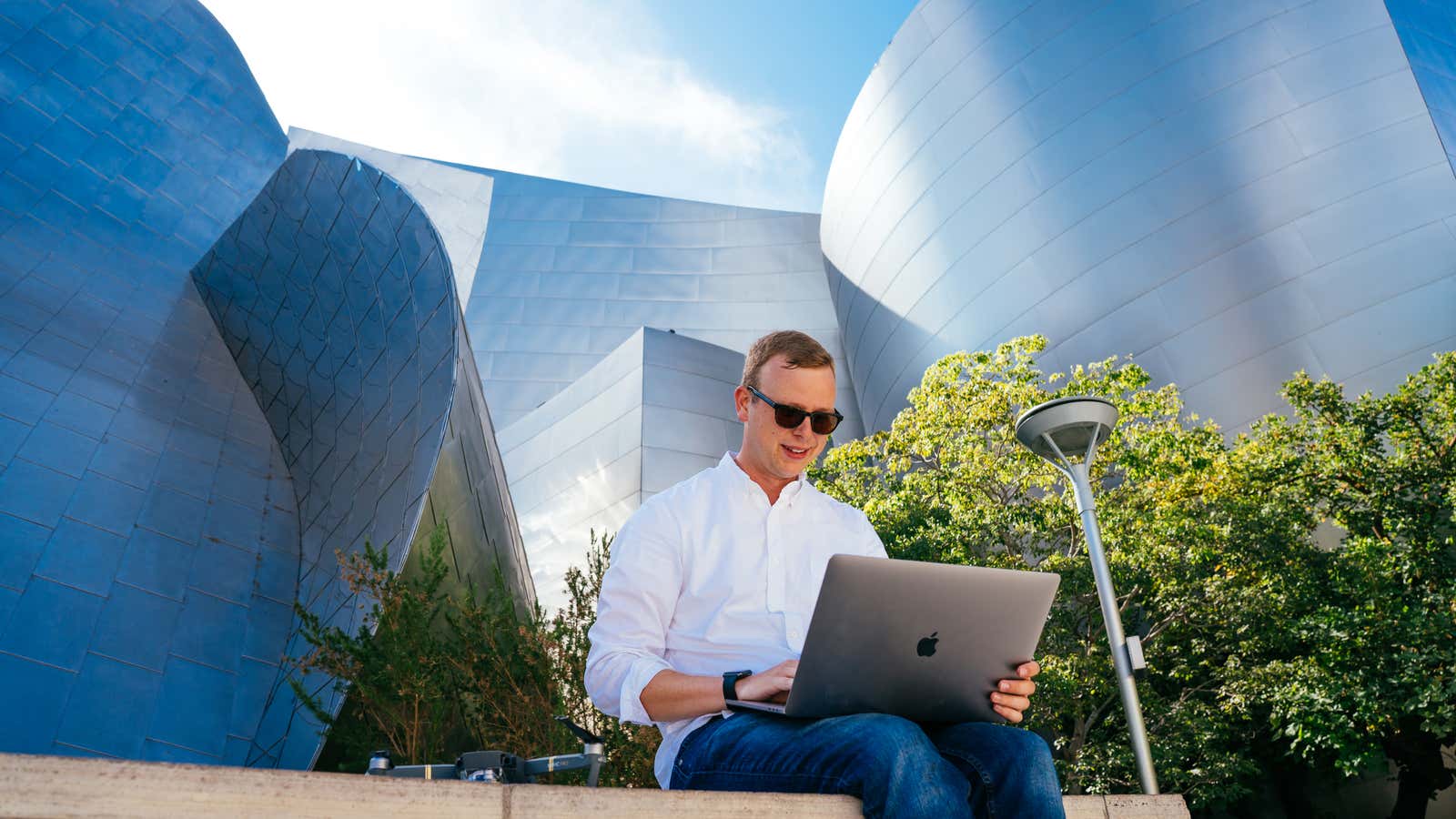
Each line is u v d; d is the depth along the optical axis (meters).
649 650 2.38
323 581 16.09
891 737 1.94
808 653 2.03
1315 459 15.17
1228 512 14.09
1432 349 20.61
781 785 2.04
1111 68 25.66
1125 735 13.73
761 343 2.69
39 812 1.13
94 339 18.44
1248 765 13.38
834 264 34.09
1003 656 2.23
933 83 29.22
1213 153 23.66
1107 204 24.52
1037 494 18.64
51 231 19.69
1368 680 13.11
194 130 24.58
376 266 17.39
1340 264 21.73
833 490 16.27
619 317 37.16
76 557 14.67
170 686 13.88
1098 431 8.27
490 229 39.59
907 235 28.78
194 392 19.20
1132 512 13.83
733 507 2.54
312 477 18.06
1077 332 23.98
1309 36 24.14
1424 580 14.25
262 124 26.41
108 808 1.18
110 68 23.84
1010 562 14.02
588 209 40.22
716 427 25.12
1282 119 23.41
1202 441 14.73
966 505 14.30
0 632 13.08
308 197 18.89
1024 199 25.89
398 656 9.07
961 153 27.72
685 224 39.75
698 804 1.76
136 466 16.80
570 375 35.59
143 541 15.67
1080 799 2.34
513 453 27.12
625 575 2.42
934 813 1.89
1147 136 24.55
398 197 16.89
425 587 10.30
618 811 1.66
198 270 21.11
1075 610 14.38
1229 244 22.78
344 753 11.73
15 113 21.11
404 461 15.09
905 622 2.07
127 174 22.25
